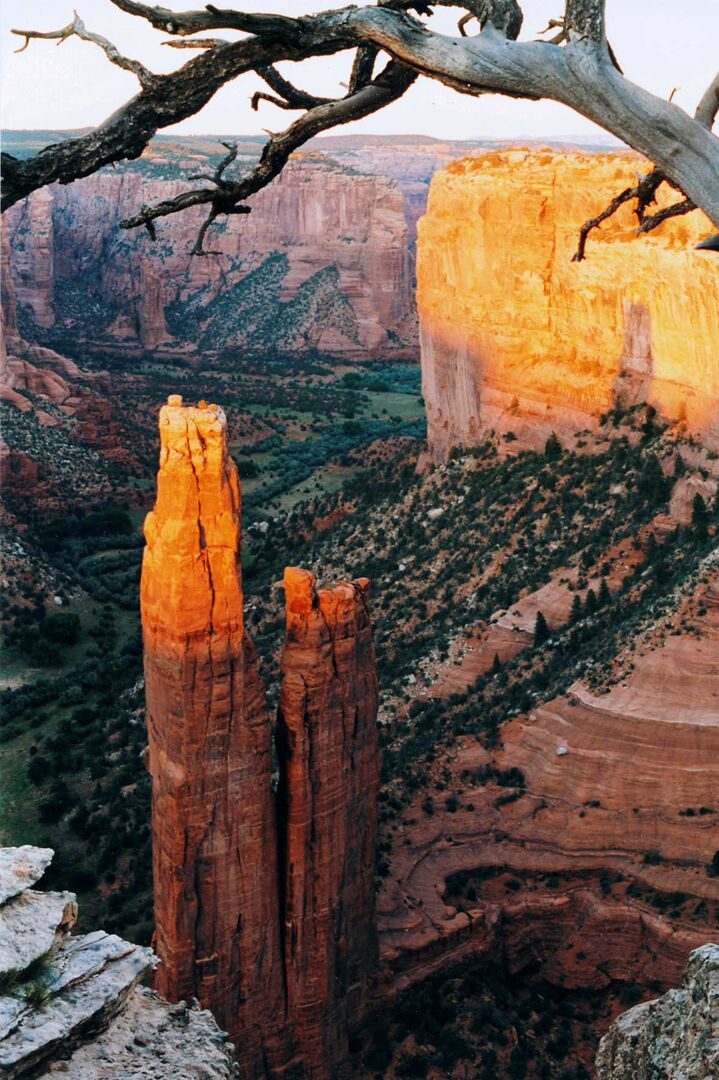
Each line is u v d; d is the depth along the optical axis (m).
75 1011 14.87
